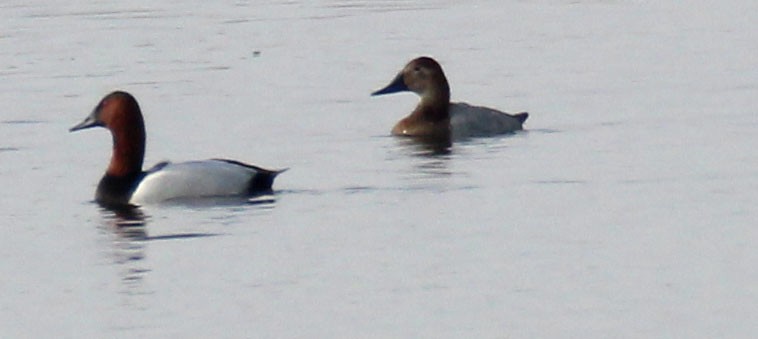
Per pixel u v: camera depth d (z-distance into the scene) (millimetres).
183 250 16719
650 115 24234
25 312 14828
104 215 18406
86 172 20875
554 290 14945
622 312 14258
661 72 28422
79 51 31406
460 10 37156
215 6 37562
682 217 17531
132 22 35156
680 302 14500
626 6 37469
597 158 21000
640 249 16281
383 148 22281
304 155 21766
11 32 34031
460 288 15078
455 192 19125
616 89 26812
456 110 23469
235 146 22516
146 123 24406
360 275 15594
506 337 13688
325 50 31516
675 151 21266
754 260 15750
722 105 24859
